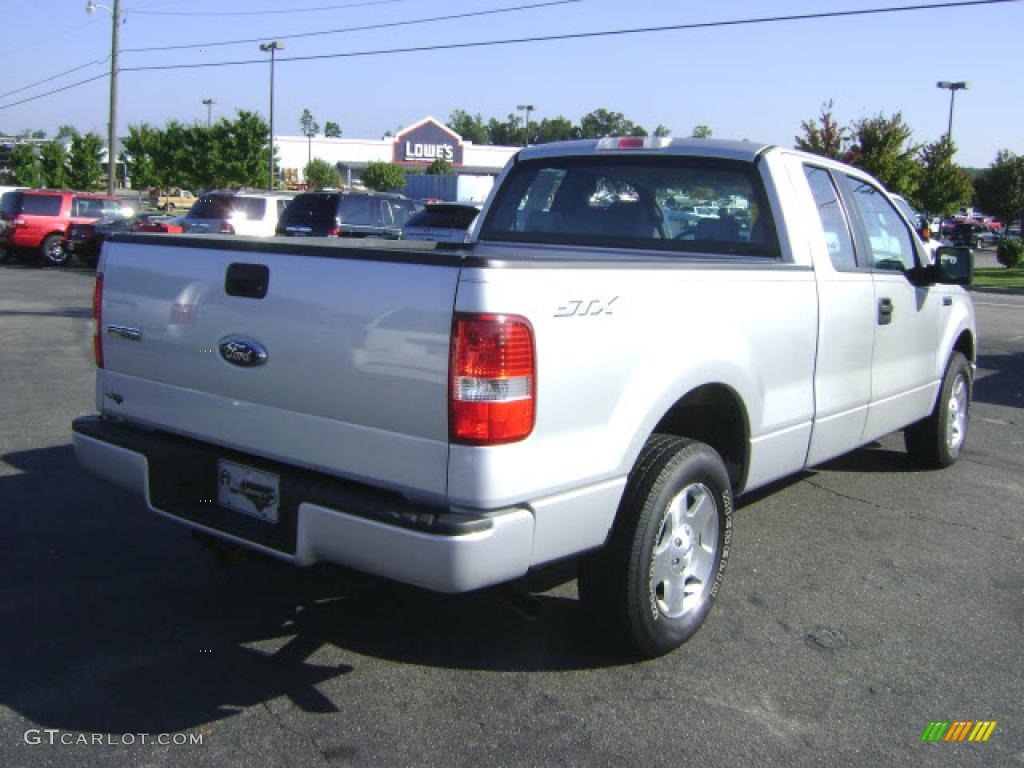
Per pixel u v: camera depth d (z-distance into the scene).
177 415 3.72
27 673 3.53
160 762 3.01
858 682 3.70
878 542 5.27
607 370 3.26
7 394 8.20
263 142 44.09
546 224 5.29
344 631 3.97
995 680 3.76
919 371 5.81
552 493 3.14
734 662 3.82
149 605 4.16
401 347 3.02
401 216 17.67
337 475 3.24
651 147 4.96
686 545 3.79
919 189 38.59
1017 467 6.95
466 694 3.49
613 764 3.09
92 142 50.75
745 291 3.92
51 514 5.23
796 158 4.77
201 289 3.56
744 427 4.05
